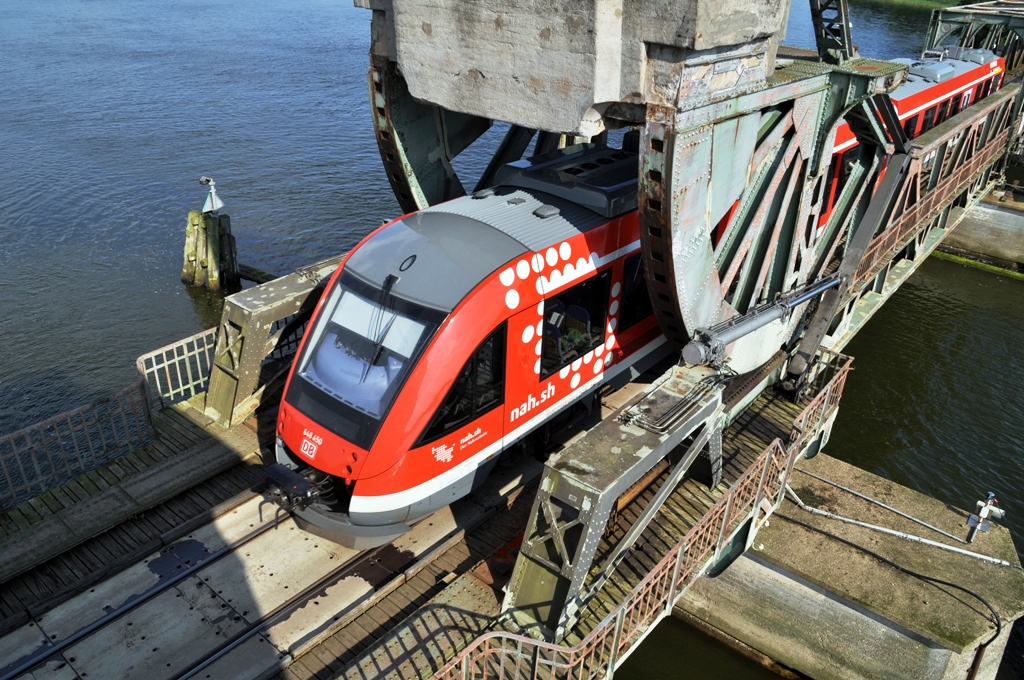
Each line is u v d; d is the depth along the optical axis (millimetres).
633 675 11945
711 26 6906
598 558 8523
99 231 24359
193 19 59656
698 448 8492
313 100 38531
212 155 30531
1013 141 27281
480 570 8344
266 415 10734
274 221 25391
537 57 7539
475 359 8352
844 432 18781
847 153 14492
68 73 41469
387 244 9078
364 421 8094
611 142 35594
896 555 11055
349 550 8789
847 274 12234
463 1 7840
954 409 19953
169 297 21344
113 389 17109
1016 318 24750
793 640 11375
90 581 8156
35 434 15164
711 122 7691
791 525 11484
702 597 12016
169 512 9227
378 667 7152
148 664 7395
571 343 9742
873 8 64188
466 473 8789
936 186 18484
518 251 8758
